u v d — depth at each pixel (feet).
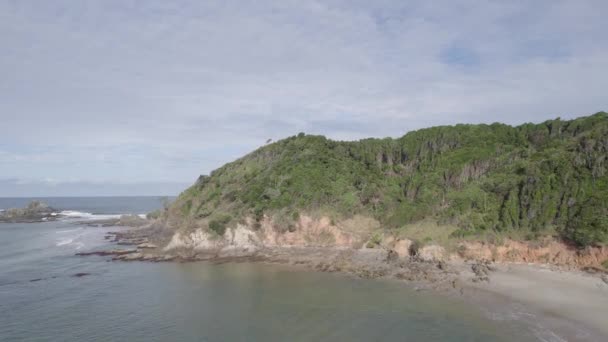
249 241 240.94
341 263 201.57
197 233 247.70
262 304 144.97
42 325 127.44
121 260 227.61
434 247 187.21
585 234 153.99
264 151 342.85
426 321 122.31
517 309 127.13
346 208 244.01
